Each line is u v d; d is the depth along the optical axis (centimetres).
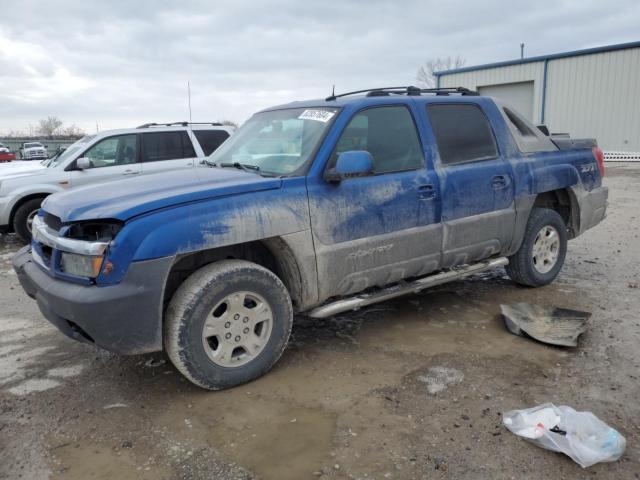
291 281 384
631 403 331
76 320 319
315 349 420
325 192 381
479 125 488
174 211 327
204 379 344
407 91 471
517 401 336
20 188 841
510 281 585
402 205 417
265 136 446
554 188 533
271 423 318
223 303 349
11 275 684
